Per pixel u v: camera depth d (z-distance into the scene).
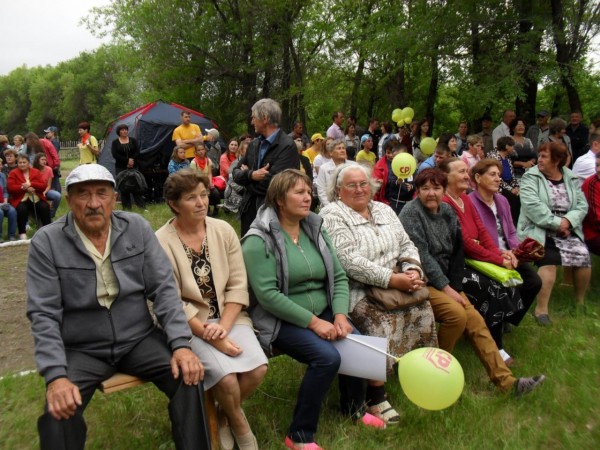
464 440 2.91
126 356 2.61
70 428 2.28
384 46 11.80
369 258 3.39
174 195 2.87
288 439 2.83
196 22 18.03
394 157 6.56
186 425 2.44
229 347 2.71
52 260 2.49
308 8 17.50
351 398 3.11
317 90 17.08
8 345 4.27
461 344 4.09
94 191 2.50
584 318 4.54
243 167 4.46
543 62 9.98
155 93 20.39
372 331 3.22
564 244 4.67
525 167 7.44
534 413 3.13
